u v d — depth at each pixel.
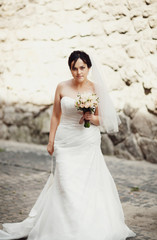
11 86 7.84
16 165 5.70
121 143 6.38
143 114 6.06
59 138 3.01
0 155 6.41
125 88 6.35
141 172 5.37
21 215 3.53
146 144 6.03
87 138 2.94
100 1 6.39
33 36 7.39
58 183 2.87
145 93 6.04
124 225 3.04
